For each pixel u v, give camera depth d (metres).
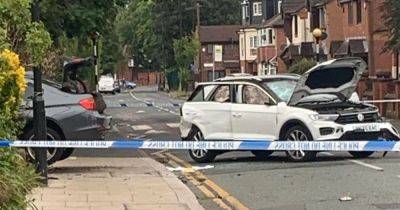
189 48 85.12
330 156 17.08
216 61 97.75
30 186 10.52
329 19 54.28
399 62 40.47
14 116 9.95
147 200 11.50
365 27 47.00
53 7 24.59
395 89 34.06
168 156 19.23
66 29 26.08
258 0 88.00
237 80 17.39
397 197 11.27
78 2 26.16
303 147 10.55
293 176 14.05
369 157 16.58
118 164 16.98
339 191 12.05
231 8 108.38
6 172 9.13
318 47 41.94
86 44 31.69
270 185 13.17
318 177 13.70
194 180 14.41
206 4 106.06
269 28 77.00
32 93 14.41
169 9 103.44
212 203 11.73
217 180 14.24
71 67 17.34
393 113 34.22
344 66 15.78
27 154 13.21
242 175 14.73
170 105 53.22
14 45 10.16
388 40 36.22
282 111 16.27
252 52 87.06
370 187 12.28
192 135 18.00
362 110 16.08
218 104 17.56
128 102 60.97
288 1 68.06
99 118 15.09
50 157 14.78
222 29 102.00
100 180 13.76
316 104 16.16
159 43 105.00
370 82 37.62
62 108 14.75
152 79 136.00
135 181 13.70
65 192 12.14
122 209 10.66
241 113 17.02
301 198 11.62
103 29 27.73
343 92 16.39
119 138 25.69
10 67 8.98
